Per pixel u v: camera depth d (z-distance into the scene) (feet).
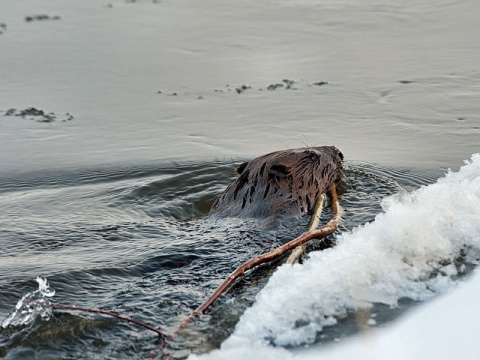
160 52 128.57
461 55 123.34
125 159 87.97
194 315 48.96
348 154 86.53
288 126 96.58
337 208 67.41
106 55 127.54
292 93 108.68
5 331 47.83
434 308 49.93
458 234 58.49
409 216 57.31
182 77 116.67
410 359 44.52
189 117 101.14
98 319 49.03
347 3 155.43
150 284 54.85
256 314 48.06
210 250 60.75
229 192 72.23
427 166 82.07
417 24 140.97
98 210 73.31
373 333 47.11
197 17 147.95
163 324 48.85
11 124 99.71
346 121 97.81
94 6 157.69
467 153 85.66
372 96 106.63
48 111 104.37
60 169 85.61
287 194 69.51
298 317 48.06
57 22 146.41
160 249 61.36
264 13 149.59
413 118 98.07
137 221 69.92
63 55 127.85
